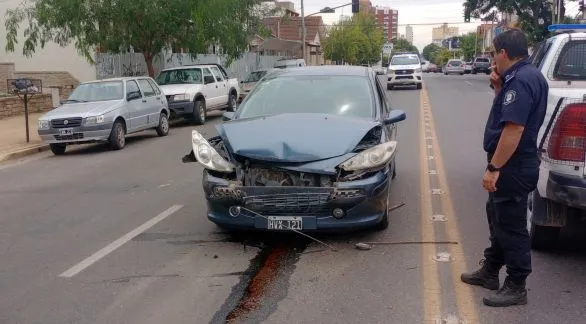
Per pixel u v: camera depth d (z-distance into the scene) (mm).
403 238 6250
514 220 4387
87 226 7180
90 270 5594
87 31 20297
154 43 22016
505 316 4367
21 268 5734
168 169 10945
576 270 5273
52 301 4891
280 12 37656
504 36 4285
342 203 5660
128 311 4645
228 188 5809
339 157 5754
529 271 4488
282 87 7422
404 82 32375
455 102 23922
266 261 5688
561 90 5551
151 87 16219
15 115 20750
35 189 9695
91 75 27281
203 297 4875
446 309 4508
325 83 7387
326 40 71938
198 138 6219
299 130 6152
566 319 4305
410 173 9711
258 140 5992
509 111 4133
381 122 6605
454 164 10492
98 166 11805
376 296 4789
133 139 15977
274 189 5699
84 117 13383
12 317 4609
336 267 5465
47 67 27281
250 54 40406
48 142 13523
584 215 5301
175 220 7238
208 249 6082
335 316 4449
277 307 4641
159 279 5297
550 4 46500
